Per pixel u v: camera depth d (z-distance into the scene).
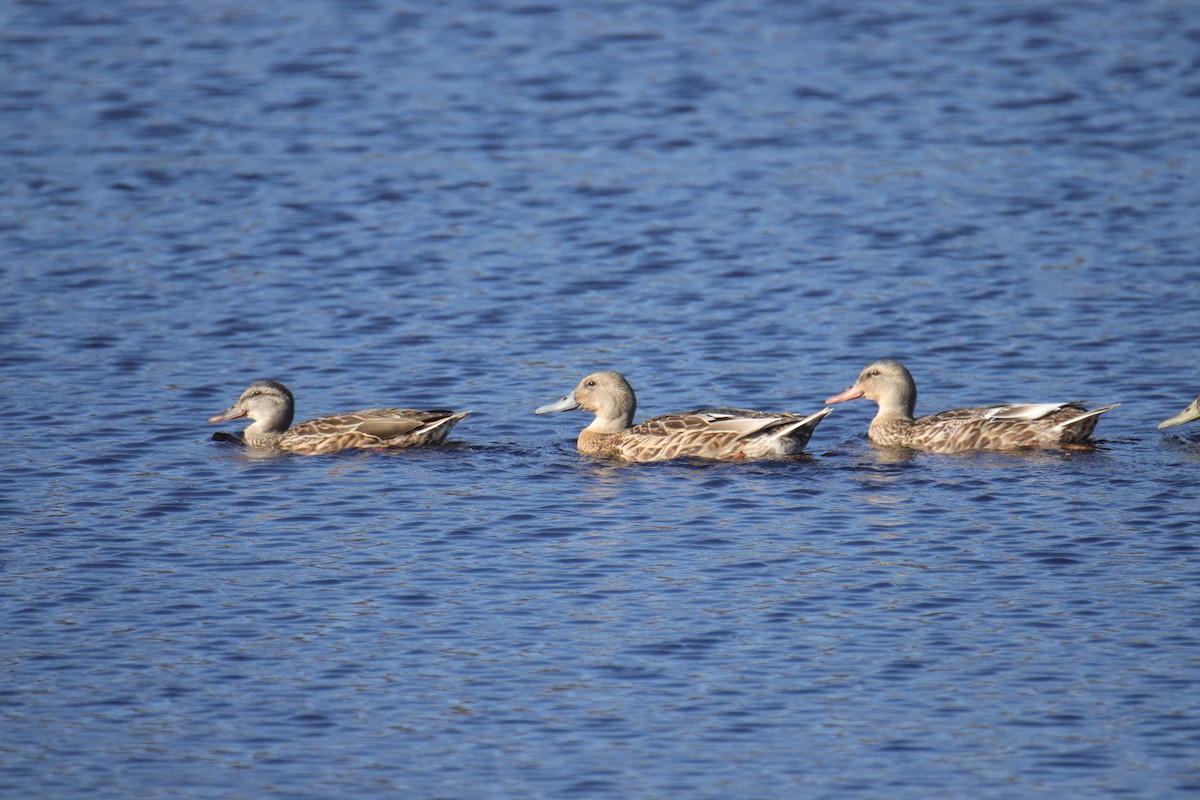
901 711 13.64
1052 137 34.25
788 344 24.30
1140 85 37.50
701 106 36.75
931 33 41.78
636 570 16.30
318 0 45.00
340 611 15.48
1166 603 15.27
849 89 37.69
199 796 12.63
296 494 18.61
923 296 26.11
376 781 12.79
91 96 37.12
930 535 17.02
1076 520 17.30
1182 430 20.69
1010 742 13.17
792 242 28.75
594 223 29.89
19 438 20.45
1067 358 23.42
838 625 15.03
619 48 40.91
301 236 29.20
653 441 20.08
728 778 12.77
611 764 12.98
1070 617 15.06
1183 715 13.44
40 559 16.66
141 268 27.50
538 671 14.34
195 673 14.36
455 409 21.98
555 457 20.23
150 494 18.56
